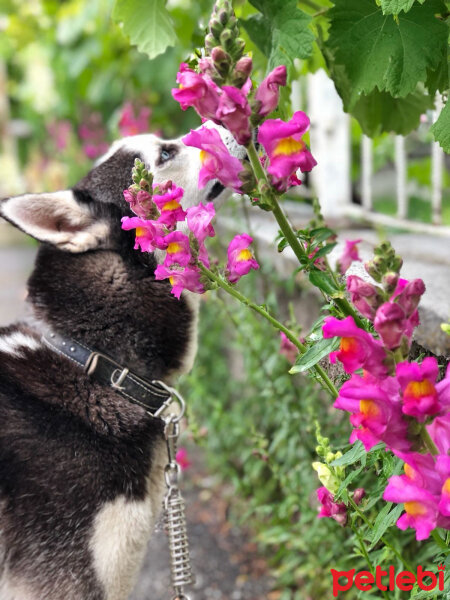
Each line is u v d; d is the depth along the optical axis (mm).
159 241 1731
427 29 1970
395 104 2625
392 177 5531
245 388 4453
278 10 1929
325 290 1592
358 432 1396
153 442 2525
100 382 2510
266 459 3215
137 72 6266
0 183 14844
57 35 7020
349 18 2016
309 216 4305
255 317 3678
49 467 2342
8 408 2406
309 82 4199
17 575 2314
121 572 2369
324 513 1860
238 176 1568
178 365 2727
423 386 1324
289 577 3318
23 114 13555
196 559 3832
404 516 1396
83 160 8523
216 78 1496
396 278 1350
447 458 1336
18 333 2605
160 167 2744
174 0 4465
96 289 2598
